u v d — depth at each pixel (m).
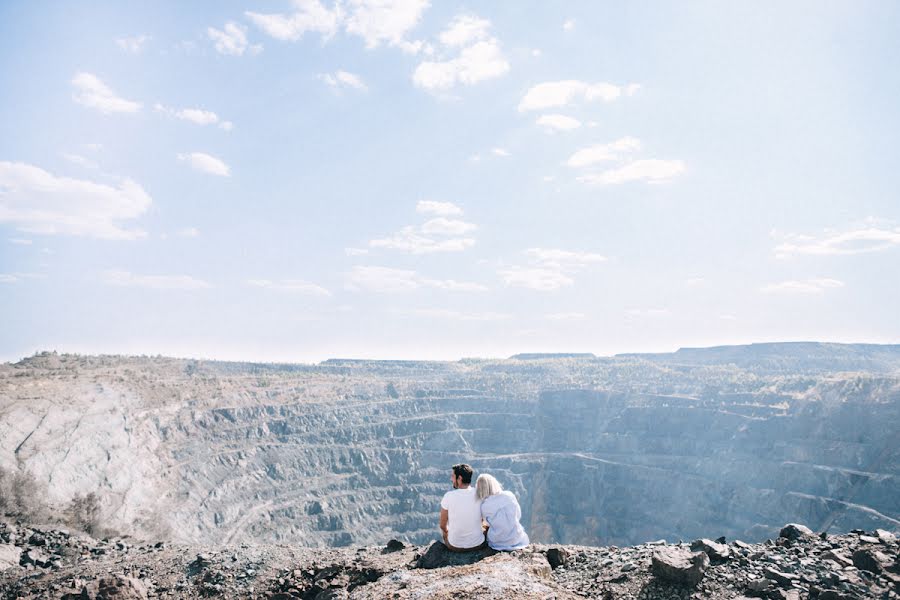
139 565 14.94
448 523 10.91
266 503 157.25
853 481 143.62
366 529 168.12
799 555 9.00
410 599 8.17
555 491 187.12
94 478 118.62
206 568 13.80
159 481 136.62
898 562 8.13
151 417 158.50
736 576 8.39
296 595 11.67
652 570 8.75
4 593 14.21
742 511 156.50
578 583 9.12
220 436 170.62
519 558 9.87
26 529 20.39
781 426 172.88
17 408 126.56
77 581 13.59
